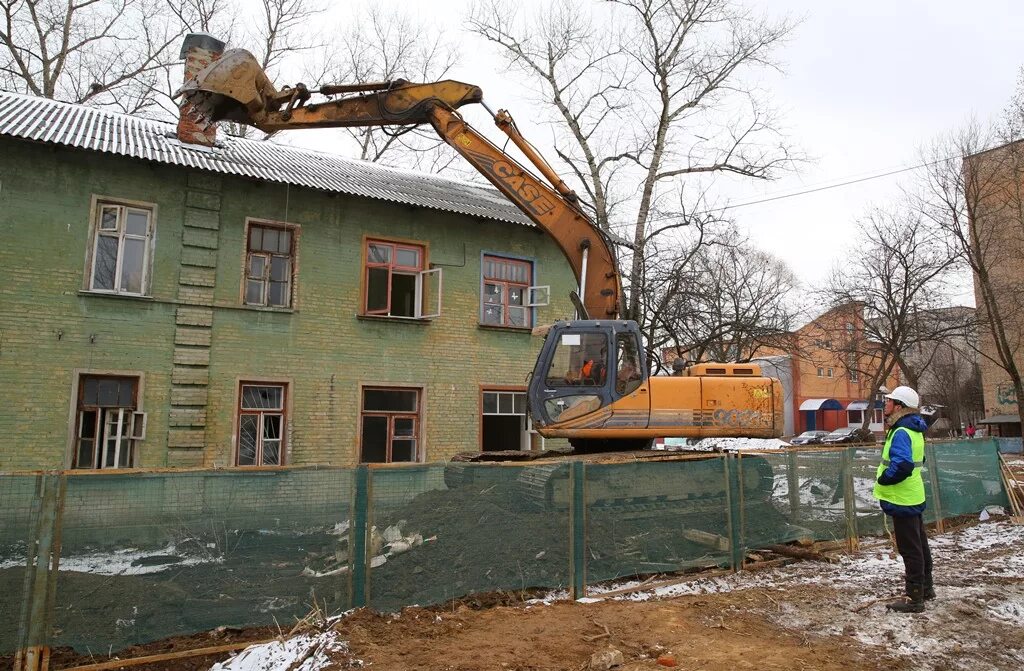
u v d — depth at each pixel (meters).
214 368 12.10
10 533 4.54
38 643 4.52
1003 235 25.81
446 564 6.02
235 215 12.59
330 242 13.43
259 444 12.48
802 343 41.12
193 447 11.75
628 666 4.86
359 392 13.38
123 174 11.69
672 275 22.25
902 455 6.11
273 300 12.97
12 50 21.48
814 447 9.72
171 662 4.82
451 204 14.34
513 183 10.12
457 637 5.34
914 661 4.95
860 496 9.09
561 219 10.18
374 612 5.57
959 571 7.48
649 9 23.66
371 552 5.69
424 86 10.02
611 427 8.92
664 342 23.09
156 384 11.57
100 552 4.77
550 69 24.92
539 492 6.69
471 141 10.08
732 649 5.18
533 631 5.50
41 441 10.63
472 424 14.55
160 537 4.96
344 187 12.91
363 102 9.92
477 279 15.05
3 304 10.59
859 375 44.44
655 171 23.83
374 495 5.78
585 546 6.66
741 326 22.89
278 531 5.34
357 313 13.51
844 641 5.36
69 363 10.95
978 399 44.66
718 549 7.56
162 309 11.74
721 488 7.70
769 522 8.04
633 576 7.16
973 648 5.18
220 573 5.11
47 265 10.95
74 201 11.27
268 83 9.62
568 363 9.03
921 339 27.36
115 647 4.75
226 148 13.94
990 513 10.66
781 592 6.70
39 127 11.10
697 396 9.23
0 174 10.78
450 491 6.23
